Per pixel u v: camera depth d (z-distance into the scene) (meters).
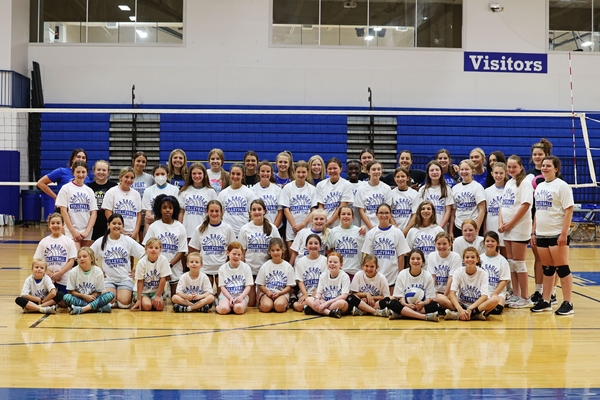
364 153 7.52
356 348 4.59
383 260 6.25
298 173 6.65
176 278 6.35
